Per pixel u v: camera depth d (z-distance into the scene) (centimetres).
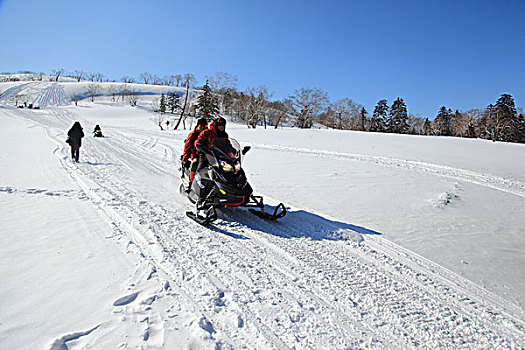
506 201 730
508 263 411
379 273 372
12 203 517
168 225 471
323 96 6178
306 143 2052
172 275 322
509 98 4919
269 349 231
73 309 250
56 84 12581
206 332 240
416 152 1709
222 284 316
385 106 6950
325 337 252
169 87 13762
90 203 552
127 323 239
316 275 355
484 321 291
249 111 6219
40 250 354
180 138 2298
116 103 10256
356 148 1825
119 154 1280
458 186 866
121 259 348
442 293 337
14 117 3656
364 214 596
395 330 270
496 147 2145
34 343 207
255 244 429
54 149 1224
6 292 266
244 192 504
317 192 747
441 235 502
